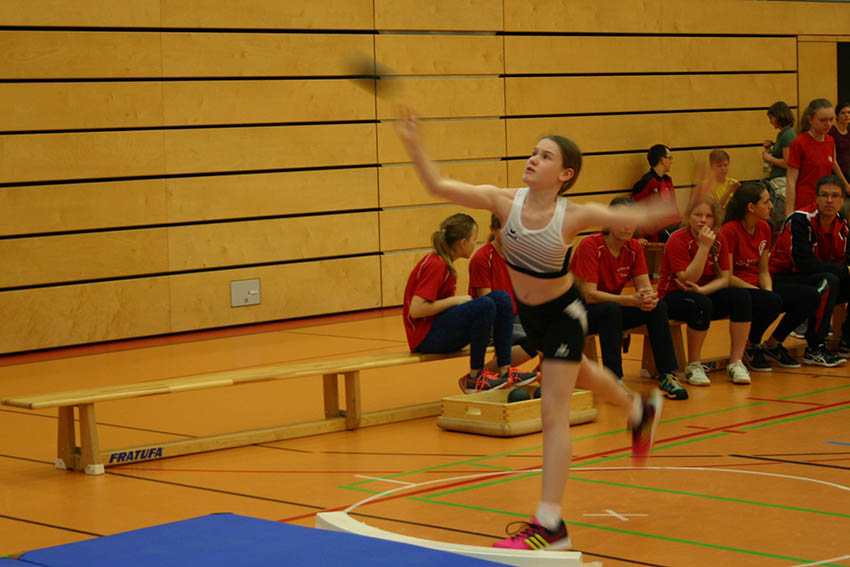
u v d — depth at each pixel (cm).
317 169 1248
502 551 392
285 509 518
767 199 862
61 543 471
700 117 1559
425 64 1318
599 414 733
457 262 1365
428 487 552
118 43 1112
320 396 816
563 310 442
